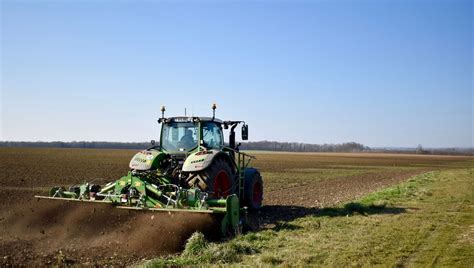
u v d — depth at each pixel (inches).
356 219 450.6
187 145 454.0
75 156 2385.6
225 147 474.6
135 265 277.4
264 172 1439.5
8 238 353.4
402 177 1266.0
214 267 269.7
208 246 308.7
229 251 298.4
